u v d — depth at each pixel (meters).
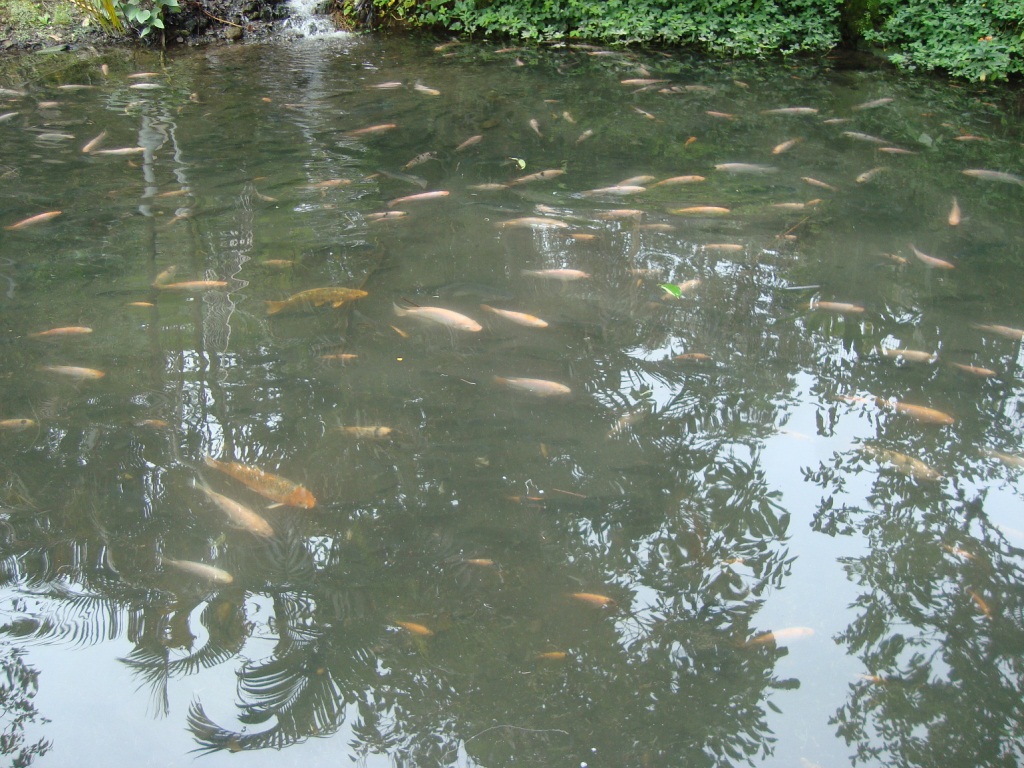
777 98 9.23
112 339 4.43
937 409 4.07
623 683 2.77
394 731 2.60
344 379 4.17
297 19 11.34
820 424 3.95
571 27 11.52
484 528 3.36
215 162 6.87
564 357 4.39
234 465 3.58
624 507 3.47
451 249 5.52
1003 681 2.79
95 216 5.84
